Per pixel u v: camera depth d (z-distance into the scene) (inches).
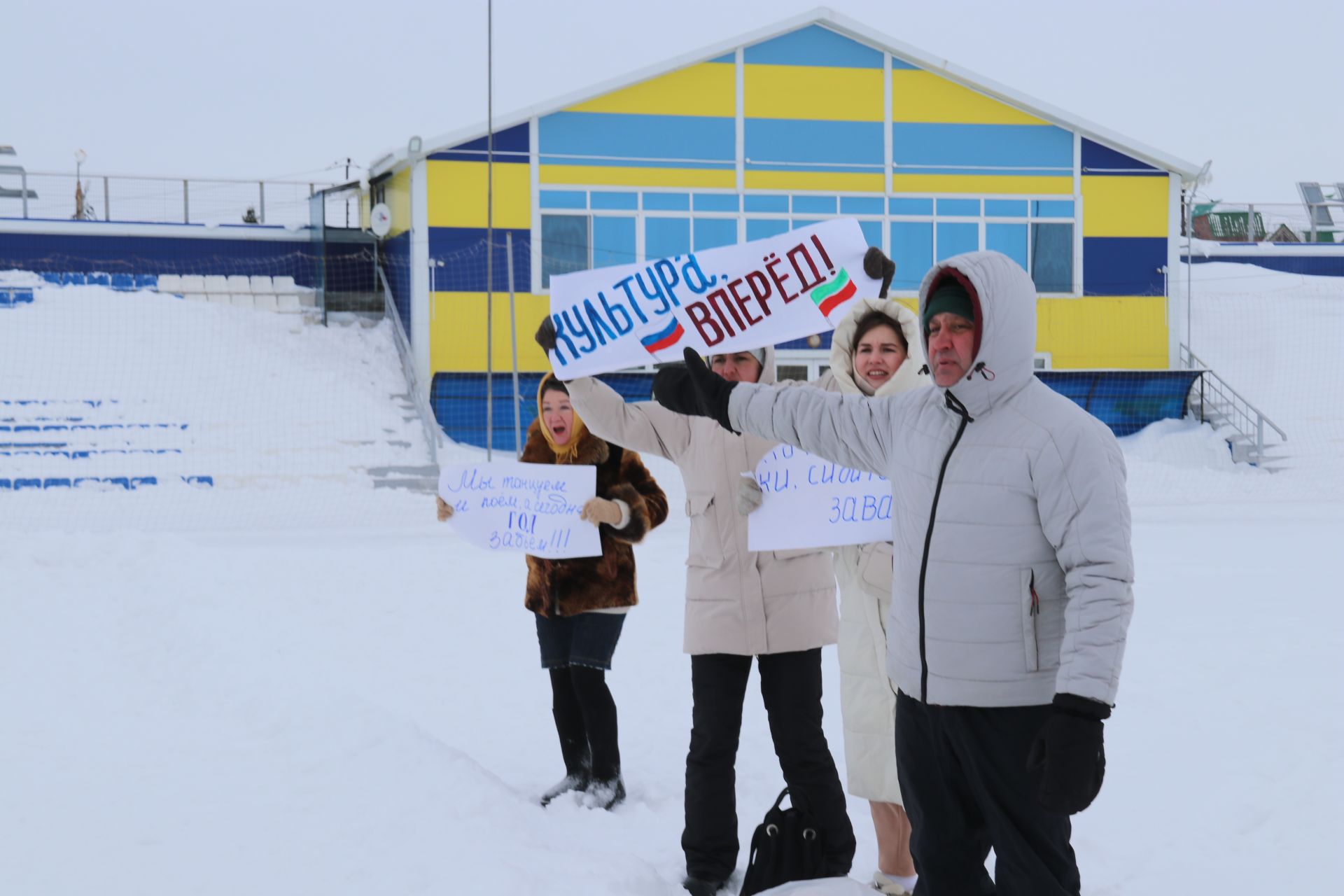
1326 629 346.0
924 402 132.3
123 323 877.8
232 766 187.8
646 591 410.6
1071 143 954.7
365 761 185.2
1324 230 1296.8
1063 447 119.6
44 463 721.6
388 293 946.7
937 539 125.3
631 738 247.4
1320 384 993.5
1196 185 979.9
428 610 359.6
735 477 173.6
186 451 753.0
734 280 171.3
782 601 172.2
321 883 141.6
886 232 939.3
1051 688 122.1
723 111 915.4
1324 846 180.2
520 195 888.3
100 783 179.6
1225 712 252.4
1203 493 815.1
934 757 130.1
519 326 888.3
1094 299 958.4
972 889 132.4
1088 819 194.7
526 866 146.9
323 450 772.6
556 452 211.6
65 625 300.2
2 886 141.6
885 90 933.2
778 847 159.9
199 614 306.8
